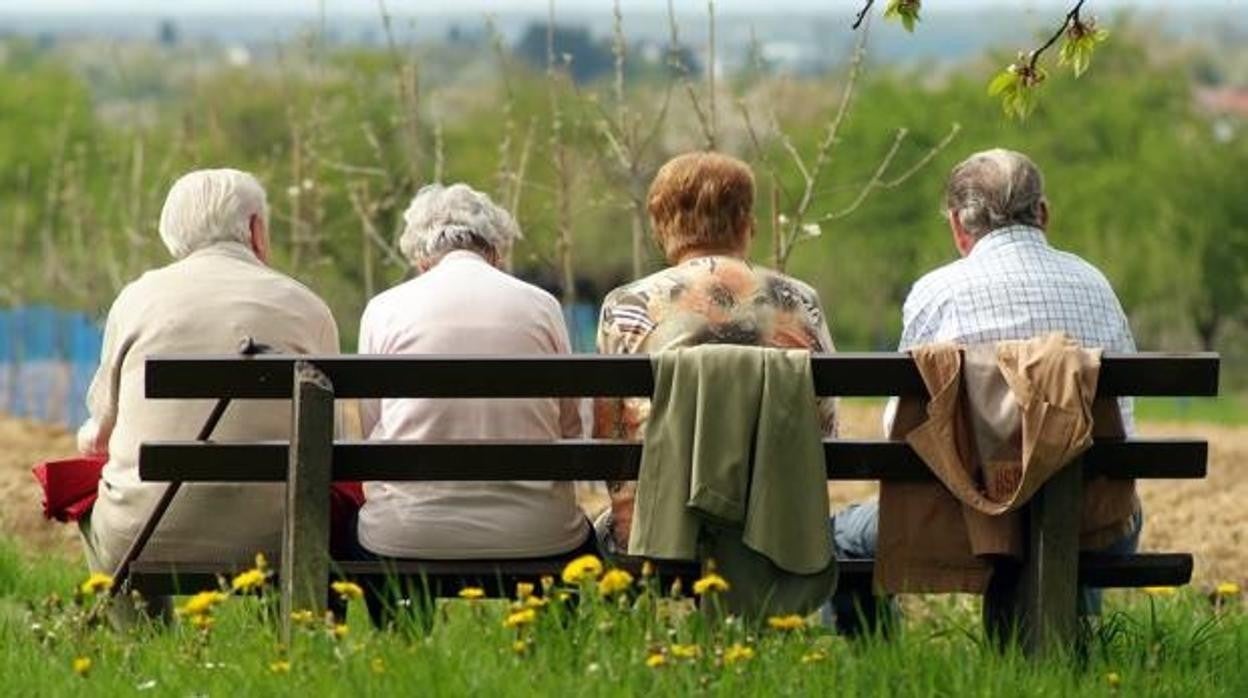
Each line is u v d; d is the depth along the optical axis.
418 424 21.20
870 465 19.72
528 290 21.91
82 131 166.25
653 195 21.31
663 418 19.44
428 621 19.95
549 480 19.73
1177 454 19.83
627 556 20.23
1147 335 189.88
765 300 20.67
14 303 73.94
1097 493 20.05
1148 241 190.25
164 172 58.38
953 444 19.48
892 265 195.00
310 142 46.81
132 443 22.08
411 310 21.64
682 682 18.00
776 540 19.31
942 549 19.89
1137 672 19.55
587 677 17.91
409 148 43.88
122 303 22.56
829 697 17.98
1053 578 19.50
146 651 19.86
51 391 68.06
